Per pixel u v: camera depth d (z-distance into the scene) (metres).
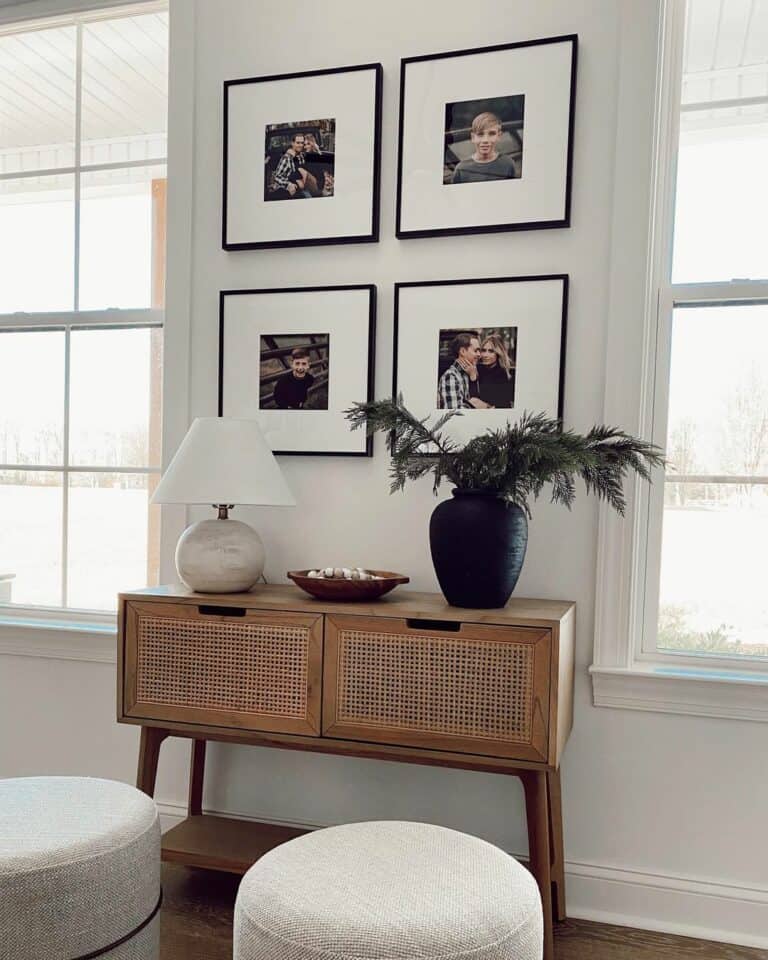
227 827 2.29
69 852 1.43
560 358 2.15
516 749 1.77
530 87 2.18
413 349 2.29
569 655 1.98
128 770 2.58
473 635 1.80
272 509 2.43
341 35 2.37
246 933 1.25
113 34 2.72
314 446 2.38
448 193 2.25
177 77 2.52
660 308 2.17
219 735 2.00
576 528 2.16
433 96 2.26
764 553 2.13
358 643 1.88
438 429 2.15
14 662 2.70
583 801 2.17
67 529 2.78
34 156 2.84
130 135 2.71
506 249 2.23
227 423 2.12
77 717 2.63
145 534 2.68
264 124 2.42
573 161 2.16
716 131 2.17
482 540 1.87
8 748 2.71
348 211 2.35
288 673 1.93
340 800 2.36
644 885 2.11
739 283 2.12
